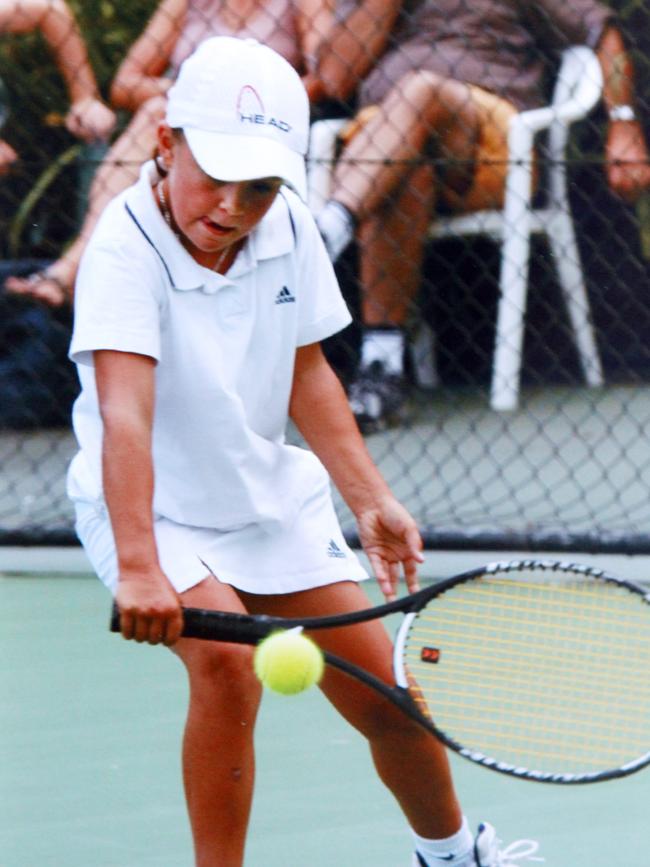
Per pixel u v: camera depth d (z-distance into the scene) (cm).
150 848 912
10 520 1611
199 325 790
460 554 1498
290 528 845
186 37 1853
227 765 781
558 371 2150
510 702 890
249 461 822
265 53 778
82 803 983
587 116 2016
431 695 997
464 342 2173
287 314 824
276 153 747
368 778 1025
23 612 1411
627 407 2005
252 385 822
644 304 2194
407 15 1870
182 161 761
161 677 1231
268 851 907
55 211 2047
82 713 1147
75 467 848
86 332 764
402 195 1855
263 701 1180
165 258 778
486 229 1958
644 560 1457
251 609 854
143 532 743
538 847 913
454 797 847
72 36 1906
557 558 1474
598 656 873
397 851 908
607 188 2109
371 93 1880
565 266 2045
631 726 932
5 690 1198
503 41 1925
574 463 1814
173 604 737
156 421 811
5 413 1947
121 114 1941
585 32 1952
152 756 1062
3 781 1018
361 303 1919
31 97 2025
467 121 1855
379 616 761
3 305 1955
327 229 1823
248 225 762
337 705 837
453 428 1955
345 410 881
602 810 973
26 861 893
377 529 866
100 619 1391
